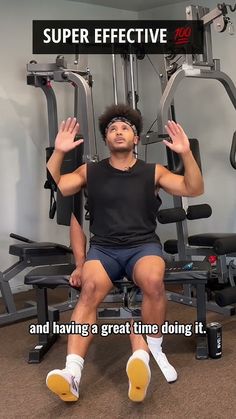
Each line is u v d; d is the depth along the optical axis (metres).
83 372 2.05
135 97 3.58
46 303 2.34
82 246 2.20
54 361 2.21
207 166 3.95
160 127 2.86
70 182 2.09
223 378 1.94
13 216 3.63
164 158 4.20
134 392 1.67
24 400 1.81
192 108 3.99
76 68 3.49
